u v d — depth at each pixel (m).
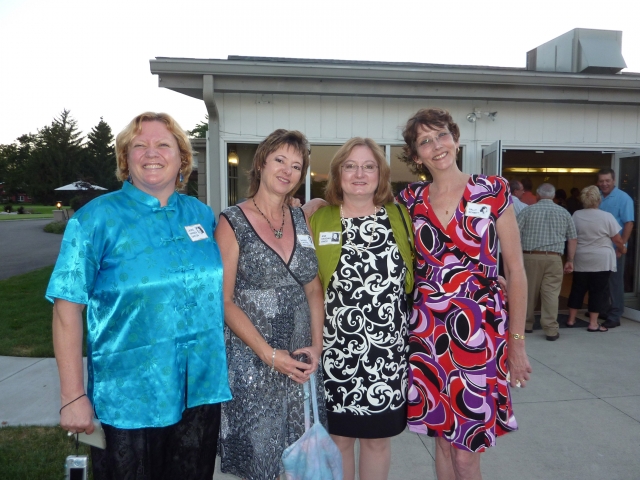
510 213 1.97
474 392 1.94
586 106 6.26
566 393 3.60
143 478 1.57
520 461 2.67
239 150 5.77
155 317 1.51
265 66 5.04
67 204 59.94
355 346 2.03
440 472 2.19
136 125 1.63
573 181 12.54
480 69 5.85
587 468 2.59
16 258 14.37
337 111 5.82
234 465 1.87
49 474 2.49
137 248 1.52
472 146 6.14
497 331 1.96
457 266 1.96
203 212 1.80
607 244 5.18
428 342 2.04
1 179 70.88
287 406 1.90
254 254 1.86
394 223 2.08
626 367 4.16
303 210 2.19
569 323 5.53
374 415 2.04
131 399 1.51
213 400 1.66
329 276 2.06
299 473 1.83
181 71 5.00
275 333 1.86
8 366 4.31
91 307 1.51
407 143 2.12
